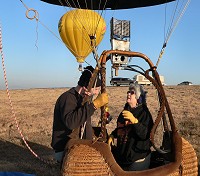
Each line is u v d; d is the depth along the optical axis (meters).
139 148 3.57
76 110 3.38
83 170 3.05
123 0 5.07
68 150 3.17
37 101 21.12
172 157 3.41
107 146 3.16
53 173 6.41
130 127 3.67
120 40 4.03
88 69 3.58
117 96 22.09
